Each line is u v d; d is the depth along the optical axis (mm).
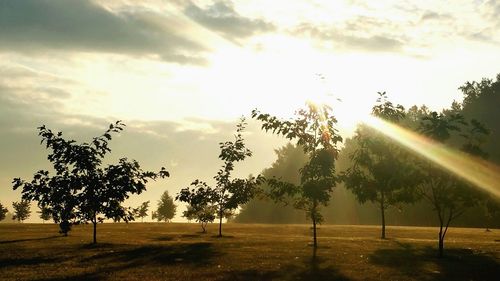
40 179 30562
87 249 27531
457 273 19828
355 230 50656
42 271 19156
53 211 30859
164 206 96438
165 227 58781
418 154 25875
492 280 18469
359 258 23891
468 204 24922
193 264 21266
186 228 56781
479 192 24609
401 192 26656
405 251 27234
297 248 28375
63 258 23375
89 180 30312
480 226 80938
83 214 30875
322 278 18031
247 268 20125
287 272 19234
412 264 22094
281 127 28438
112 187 30438
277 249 27688
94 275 18156
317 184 28109
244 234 45406
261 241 33781
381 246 30219
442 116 26016
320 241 34094
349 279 17953
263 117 28641
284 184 29297
